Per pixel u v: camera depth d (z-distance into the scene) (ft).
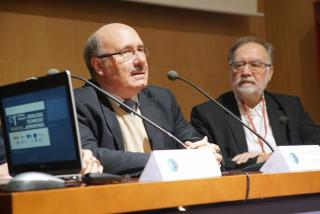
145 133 14.79
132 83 14.82
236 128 19.19
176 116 15.99
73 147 9.34
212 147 13.08
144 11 26.94
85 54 15.52
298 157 10.71
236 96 20.06
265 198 9.37
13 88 10.44
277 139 19.33
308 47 29.89
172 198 8.16
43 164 9.89
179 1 26.96
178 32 28.12
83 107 14.15
